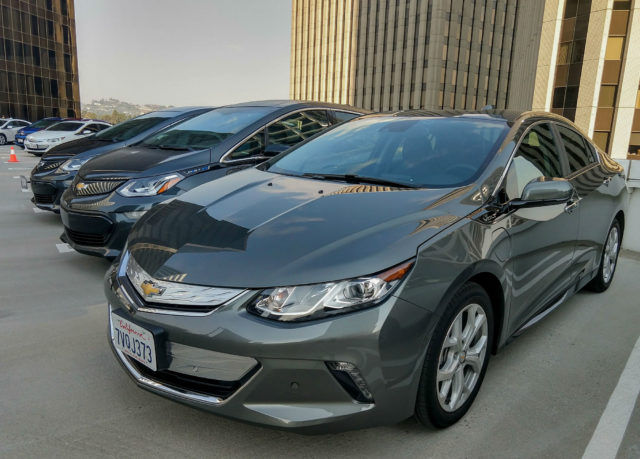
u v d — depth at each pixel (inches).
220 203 101.4
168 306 79.7
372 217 86.7
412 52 2228.1
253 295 74.9
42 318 134.8
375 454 83.3
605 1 1316.4
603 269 159.6
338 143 132.0
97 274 173.0
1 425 88.4
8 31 1771.7
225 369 76.5
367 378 74.0
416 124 128.8
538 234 107.7
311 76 2970.0
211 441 85.8
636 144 1342.3
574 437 89.0
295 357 72.2
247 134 192.5
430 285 79.0
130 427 89.1
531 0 1678.2
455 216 89.6
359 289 74.0
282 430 74.2
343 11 2659.9
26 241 216.4
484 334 94.7
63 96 2058.3
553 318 143.3
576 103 1408.7
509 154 109.1
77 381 103.8
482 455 83.5
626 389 105.7
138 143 209.2
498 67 2346.2
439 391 86.2
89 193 167.2
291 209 93.1
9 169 514.6
